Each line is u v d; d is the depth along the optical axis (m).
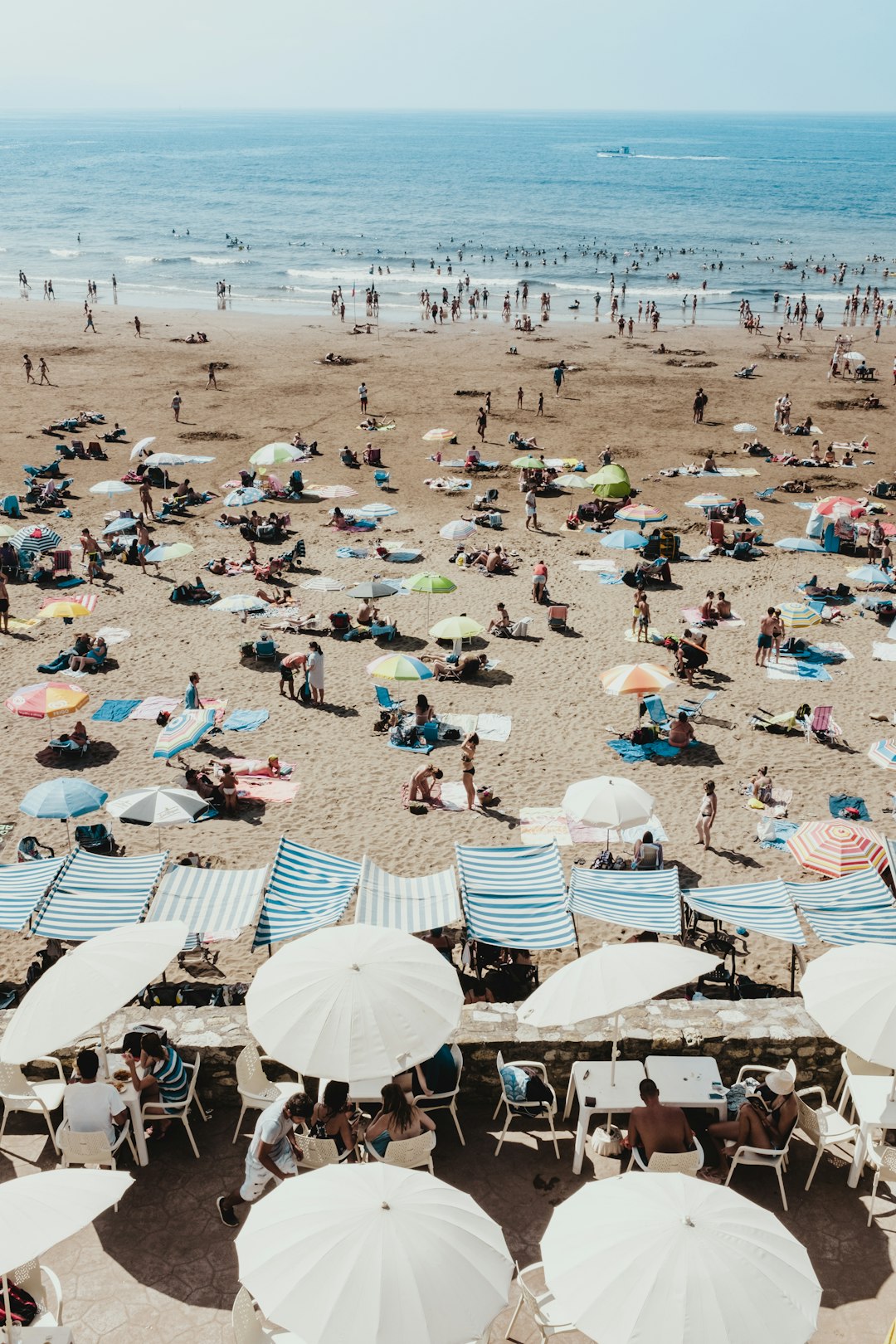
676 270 95.69
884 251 109.44
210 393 49.94
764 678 23.30
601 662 24.14
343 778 19.05
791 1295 5.54
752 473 38.69
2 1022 9.43
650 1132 8.09
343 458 39.78
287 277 91.75
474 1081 9.42
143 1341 7.04
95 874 12.58
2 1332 6.39
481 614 26.89
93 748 20.02
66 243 114.00
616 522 34.28
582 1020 8.33
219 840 16.97
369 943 8.55
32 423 44.09
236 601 24.98
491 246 111.44
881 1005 8.05
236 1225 7.97
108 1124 8.12
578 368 56.59
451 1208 6.00
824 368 57.19
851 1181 8.45
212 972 13.71
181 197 169.50
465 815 17.86
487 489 37.38
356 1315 5.38
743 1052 9.45
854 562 30.92
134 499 35.53
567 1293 5.66
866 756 19.95
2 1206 6.23
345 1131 8.34
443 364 57.16
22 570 28.81
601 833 17.27
